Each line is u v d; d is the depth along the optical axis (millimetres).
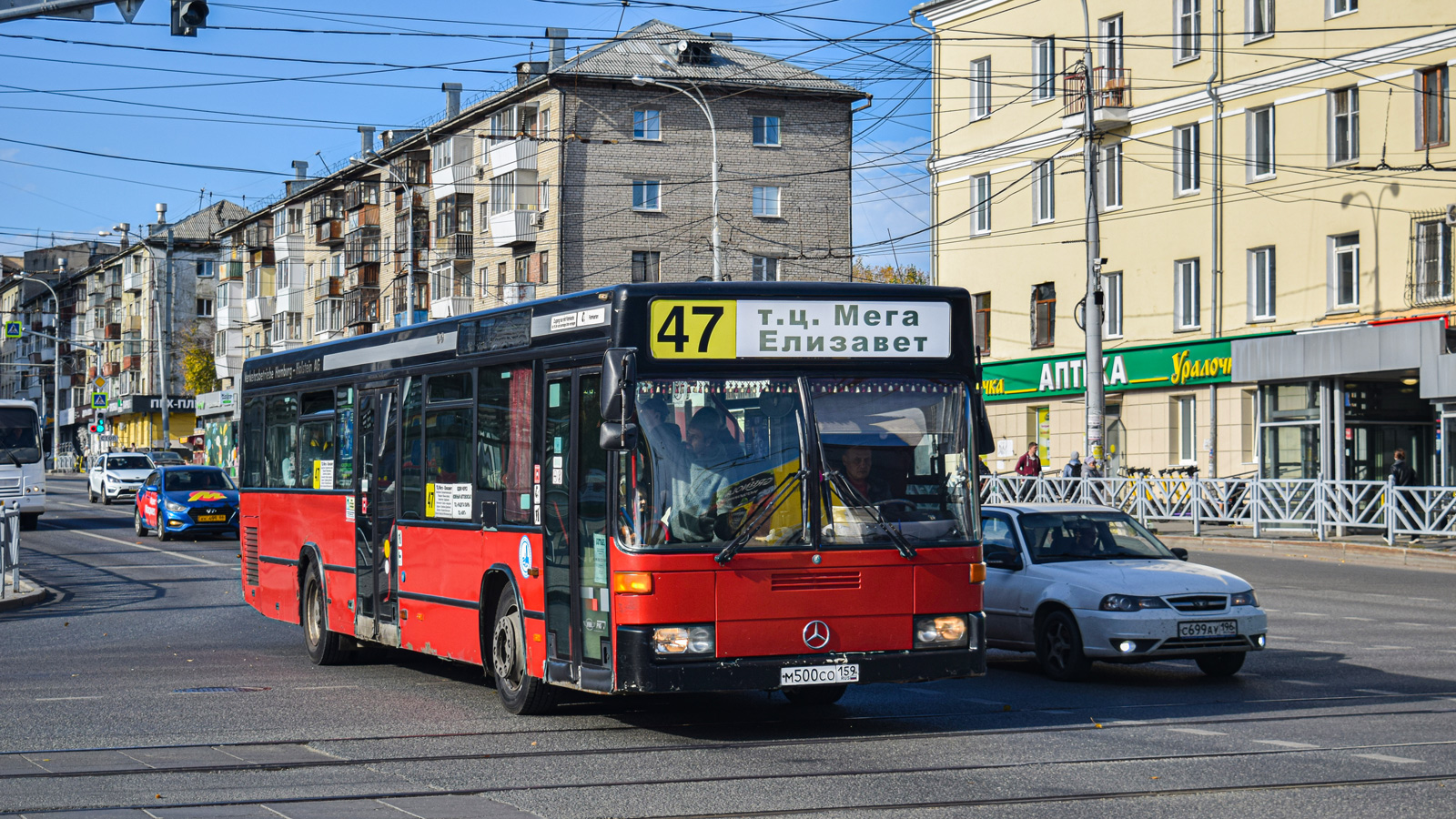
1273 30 35219
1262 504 29734
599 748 9328
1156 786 7844
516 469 10727
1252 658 13938
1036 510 13867
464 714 10898
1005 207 43219
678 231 57000
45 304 138500
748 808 7434
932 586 9594
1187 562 13359
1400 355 30406
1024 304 42562
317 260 82000
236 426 77625
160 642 16375
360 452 13656
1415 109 31906
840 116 59156
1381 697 11234
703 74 56812
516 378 10781
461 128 63188
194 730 10188
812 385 9570
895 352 9781
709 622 9148
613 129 56188
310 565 14742
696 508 9227
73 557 30156
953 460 9844
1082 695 11758
